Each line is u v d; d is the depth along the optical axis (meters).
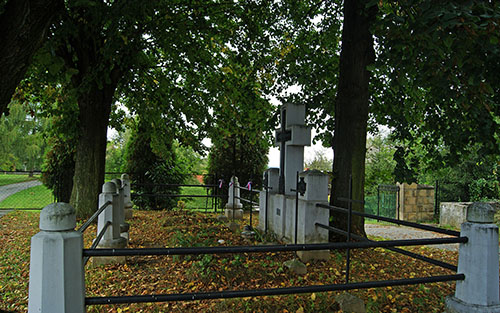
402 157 7.85
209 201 18.19
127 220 9.30
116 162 30.12
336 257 5.91
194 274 4.78
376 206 16.95
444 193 15.29
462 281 2.69
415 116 8.80
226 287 4.41
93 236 7.17
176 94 9.86
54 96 10.68
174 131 11.20
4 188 22.77
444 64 4.70
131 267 5.20
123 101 12.59
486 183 14.28
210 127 11.02
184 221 8.93
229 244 6.48
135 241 6.96
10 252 6.03
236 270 4.89
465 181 14.55
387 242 2.65
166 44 8.93
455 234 2.79
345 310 3.80
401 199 13.77
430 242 2.67
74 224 2.13
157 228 8.23
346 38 7.06
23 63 4.17
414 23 4.31
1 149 30.30
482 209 2.64
